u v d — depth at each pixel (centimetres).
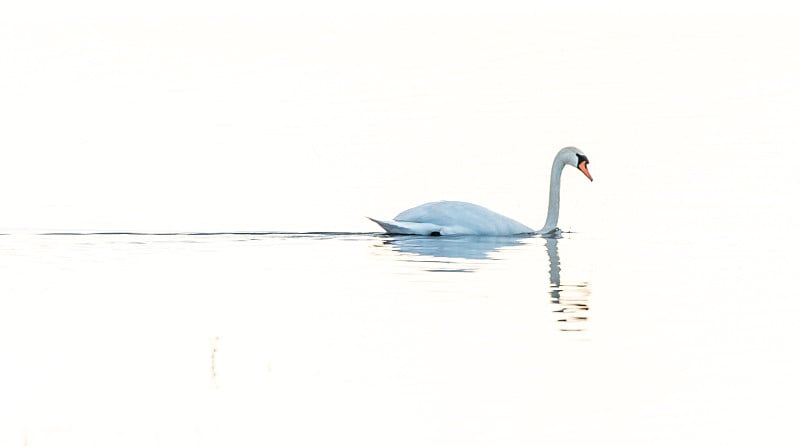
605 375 1596
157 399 1492
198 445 1345
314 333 1784
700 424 1427
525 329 1820
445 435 1376
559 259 2427
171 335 1784
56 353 1698
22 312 1927
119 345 1728
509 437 1371
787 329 1836
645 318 1903
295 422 1410
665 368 1631
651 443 1353
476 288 2108
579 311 1945
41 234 2617
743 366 1648
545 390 1540
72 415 1438
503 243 2648
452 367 1619
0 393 1519
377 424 1415
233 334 1789
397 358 1675
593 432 1389
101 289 2086
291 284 2134
